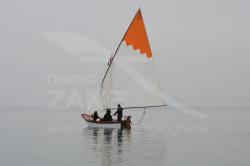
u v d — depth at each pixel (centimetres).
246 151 12812
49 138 16838
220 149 13275
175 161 10700
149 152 12356
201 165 10169
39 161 10681
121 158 11094
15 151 12719
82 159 10931
